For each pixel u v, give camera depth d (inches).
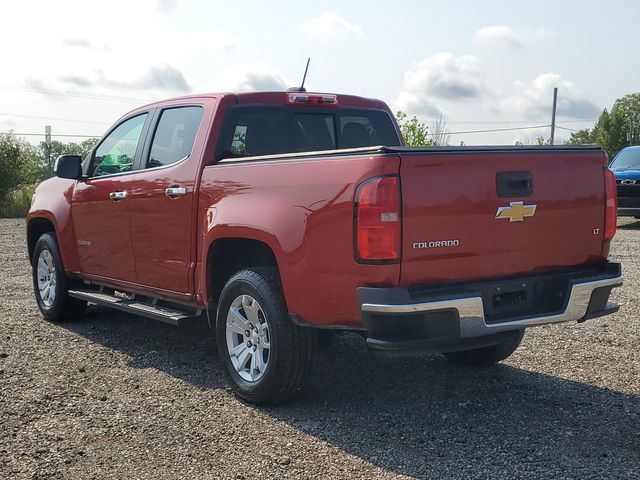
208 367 222.5
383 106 249.9
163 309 225.0
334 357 232.5
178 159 219.8
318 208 167.2
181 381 208.2
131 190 233.5
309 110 229.5
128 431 169.5
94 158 265.1
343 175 162.6
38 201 289.9
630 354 235.5
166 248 219.8
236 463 152.0
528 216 173.2
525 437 166.2
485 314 167.9
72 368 219.8
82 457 155.0
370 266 157.2
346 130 238.1
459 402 190.4
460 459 154.0
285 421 176.6
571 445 161.5
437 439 165.3
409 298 155.8
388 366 222.7
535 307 177.3
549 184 176.9
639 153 701.3
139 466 150.5
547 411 183.6
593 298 180.5
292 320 176.2
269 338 180.9
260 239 180.9
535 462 152.2
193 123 218.4
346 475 146.3
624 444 162.1
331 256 164.7
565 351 239.9
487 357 215.9
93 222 254.7
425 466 150.6
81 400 190.7
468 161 163.9
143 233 229.5
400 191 155.4
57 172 259.0
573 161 182.1
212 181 200.7
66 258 270.5
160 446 160.9
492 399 192.7
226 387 203.2
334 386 203.6
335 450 158.9
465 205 163.5
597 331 266.2
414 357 232.8
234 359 193.9
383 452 157.9
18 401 189.3
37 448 159.5
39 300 289.1
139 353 237.6
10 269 426.6
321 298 168.4
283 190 177.3
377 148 157.8
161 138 231.5
